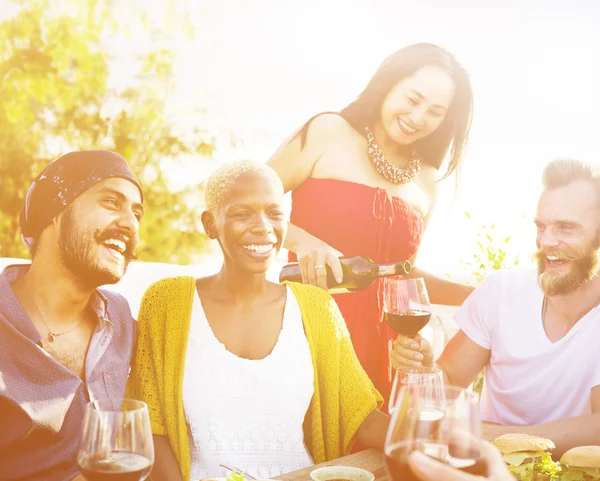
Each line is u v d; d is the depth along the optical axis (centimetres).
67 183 140
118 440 93
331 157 253
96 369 142
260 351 157
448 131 263
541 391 192
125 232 145
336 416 155
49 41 368
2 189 364
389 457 81
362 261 245
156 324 155
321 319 161
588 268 186
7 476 132
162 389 150
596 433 150
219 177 163
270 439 152
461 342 207
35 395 133
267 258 158
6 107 365
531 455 124
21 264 147
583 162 191
